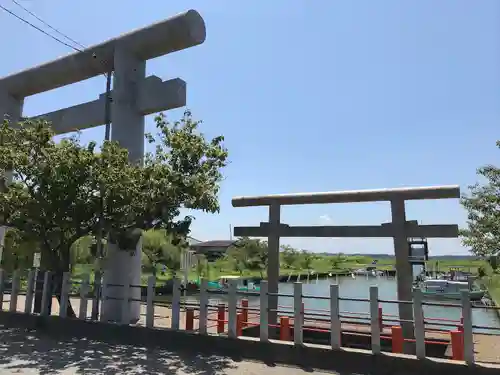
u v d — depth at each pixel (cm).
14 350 977
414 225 1063
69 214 1097
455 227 1022
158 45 1346
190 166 1082
